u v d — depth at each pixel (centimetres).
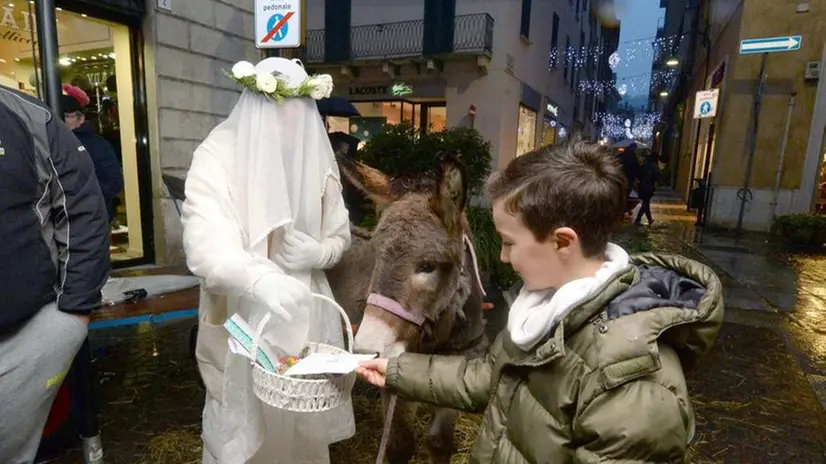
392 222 172
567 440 100
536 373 106
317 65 1568
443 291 170
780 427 294
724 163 1109
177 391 312
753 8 1045
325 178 182
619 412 90
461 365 141
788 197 1062
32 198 150
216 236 153
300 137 171
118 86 604
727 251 845
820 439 282
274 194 162
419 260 163
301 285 148
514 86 1535
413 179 210
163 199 609
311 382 125
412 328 164
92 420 218
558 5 1911
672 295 104
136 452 251
